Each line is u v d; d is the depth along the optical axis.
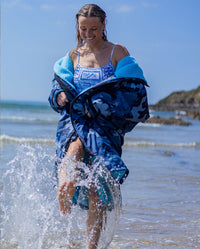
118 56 2.83
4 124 18.86
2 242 3.12
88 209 2.95
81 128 2.78
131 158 8.67
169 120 31.95
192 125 32.47
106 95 2.74
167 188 5.58
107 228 2.90
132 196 4.98
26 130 15.53
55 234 3.32
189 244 3.30
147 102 2.84
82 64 2.90
